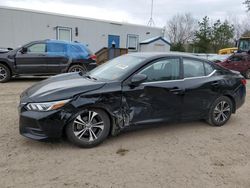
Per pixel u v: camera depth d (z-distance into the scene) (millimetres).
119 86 4164
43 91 4000
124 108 4211
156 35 22938
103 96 4004
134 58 4773
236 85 5453
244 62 15711
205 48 42281
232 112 5578
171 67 4711
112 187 3053
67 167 3453
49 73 10578
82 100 3879
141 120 4410
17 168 3367
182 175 3375
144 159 3764
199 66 5086
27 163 3504
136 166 3555
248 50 17172
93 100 3934
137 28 21531
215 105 5223
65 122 3818
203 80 5000
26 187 2984
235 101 5496
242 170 3576
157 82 4500
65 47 10844
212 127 5293
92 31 19094
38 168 3393
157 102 4496
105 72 4727
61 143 4152
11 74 10062
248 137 4824
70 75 5078
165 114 4641
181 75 4793
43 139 3803
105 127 4141
